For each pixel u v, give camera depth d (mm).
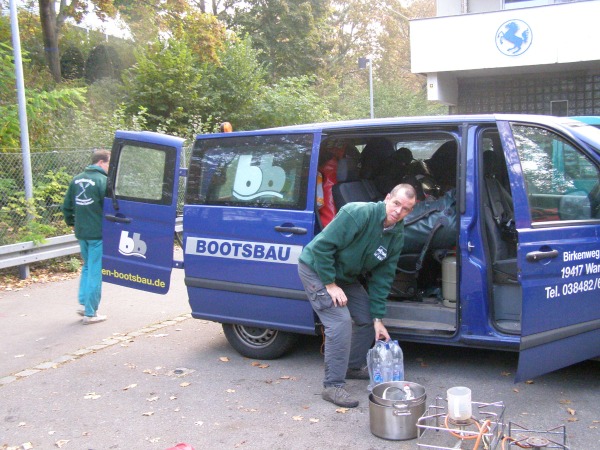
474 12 17406
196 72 17156
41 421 4254
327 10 32750
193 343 5883
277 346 5234
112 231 5719
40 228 9094
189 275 5316
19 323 6699
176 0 17734
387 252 4305
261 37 30250
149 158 5500
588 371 4777
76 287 8406
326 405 4363
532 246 3975
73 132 12234
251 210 5004
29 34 19469
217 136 5293
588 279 4180
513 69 16578
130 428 4113
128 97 16875
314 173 4793
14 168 9336
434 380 4707
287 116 18391
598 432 3797
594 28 14898
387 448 3701
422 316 4762
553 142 4340
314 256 4215
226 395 4605
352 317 4641
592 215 4332
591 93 16547
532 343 3967
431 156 5809
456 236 4434
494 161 4871
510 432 3541
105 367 5281
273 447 3773
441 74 16969
